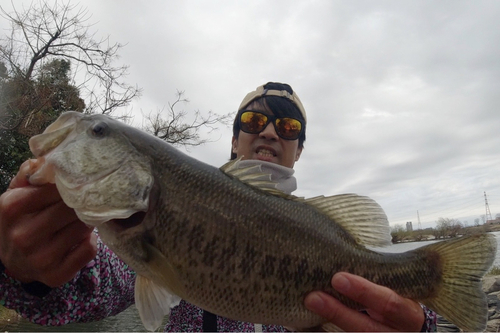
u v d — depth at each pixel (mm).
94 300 431
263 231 379
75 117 383
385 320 357
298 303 380
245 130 723
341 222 428
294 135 722
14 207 303
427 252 434
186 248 362
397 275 415
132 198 360
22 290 364
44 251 316
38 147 351
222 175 396
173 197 370
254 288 368
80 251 332
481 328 390
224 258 364
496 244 406
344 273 365
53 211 311
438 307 418
